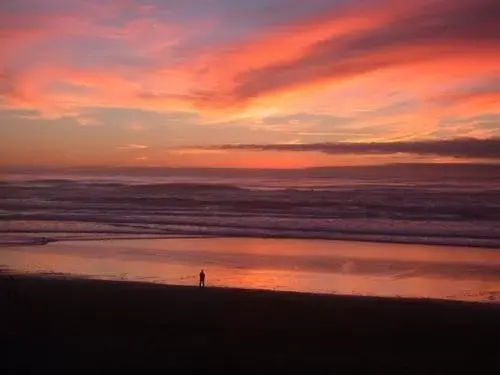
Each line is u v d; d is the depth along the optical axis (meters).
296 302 13.78
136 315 12.37
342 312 12.92
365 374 9.02
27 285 15.41
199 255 21.33
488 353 10.22
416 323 12.14
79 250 22.14
